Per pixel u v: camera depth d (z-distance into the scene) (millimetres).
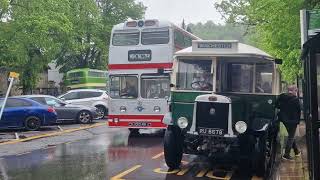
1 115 20078
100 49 55594
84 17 46781
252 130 11227
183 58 11891
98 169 11945
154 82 19172
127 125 19453
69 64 58781
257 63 11648
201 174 11367
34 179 10688
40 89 53531
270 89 11672
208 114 11188
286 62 18688
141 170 11820
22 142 17859
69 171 11664
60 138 19219
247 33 35531
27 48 34969
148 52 19141
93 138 19344
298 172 11078
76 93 30125
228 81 11672
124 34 19547
